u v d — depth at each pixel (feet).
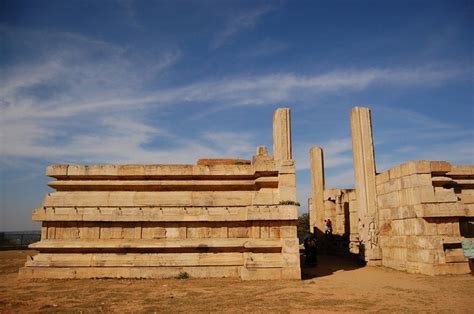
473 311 32.99
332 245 88.12
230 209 55.93
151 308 35.04
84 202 55.98
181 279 51.49
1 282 50.39
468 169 61.46
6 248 106.32
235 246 53.88
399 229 61.82
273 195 55.16
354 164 73.61
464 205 57.41
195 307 35.24
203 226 55.57
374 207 69.92
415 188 57.41
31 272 52.90
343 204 90.27
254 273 50.49
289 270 50.60
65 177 57.77
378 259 67.10
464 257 54.70
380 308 34.45
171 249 54.34
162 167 57.52
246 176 57.62
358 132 72.74
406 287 44.93
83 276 52.65
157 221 55.11
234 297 39.55
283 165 55.67
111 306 36.11
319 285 46.57
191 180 57.82
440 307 34.58
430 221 55.62
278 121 68.54
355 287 45.14
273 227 53.52
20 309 35.32
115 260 53.62
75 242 54.54
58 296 41.16
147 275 52.65
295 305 35.83
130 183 57.11
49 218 55.01
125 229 55.42
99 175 57.31
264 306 35.47
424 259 55.06
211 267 53.26
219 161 63.26
